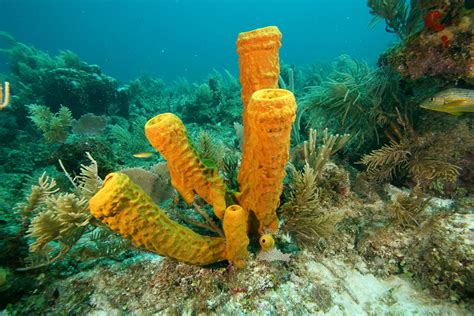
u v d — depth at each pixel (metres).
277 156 1.62
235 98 9.39
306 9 100.19
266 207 2.00
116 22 97.06
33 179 4.82
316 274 2.33
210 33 107.38
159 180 3.14
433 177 3.04
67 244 2.22
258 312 2.00
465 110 2.41
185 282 2.18
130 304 2.12
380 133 3.80
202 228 2.64
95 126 6.57
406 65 3.09
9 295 2.13
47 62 11.26
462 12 2.65
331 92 4.07
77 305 2.14
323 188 3.05
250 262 2.20
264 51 1.81
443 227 2.48
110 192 1.46
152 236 1.67
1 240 2.36
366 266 2.51
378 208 2.99
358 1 91.44
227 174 2.97
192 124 8.71
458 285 2.18
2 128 7.62
